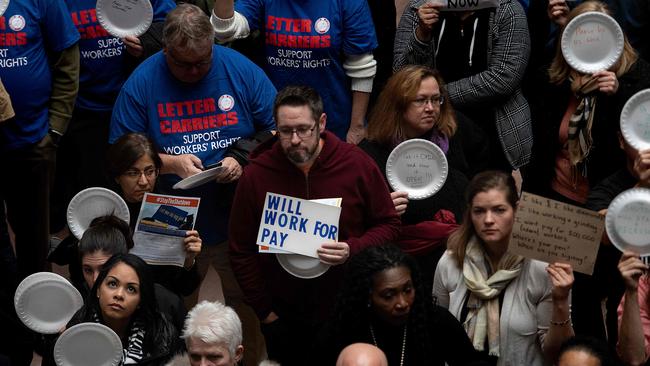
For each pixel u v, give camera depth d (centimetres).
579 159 1555
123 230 1355
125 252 1322
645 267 1249
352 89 1744
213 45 1541
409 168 1453
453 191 1488
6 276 1625
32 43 1650
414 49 1712
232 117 1554
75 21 1694
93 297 1268
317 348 1216
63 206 1798
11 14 1630
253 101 1564
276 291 1409
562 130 1576
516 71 1666
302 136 1332
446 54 1700
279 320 1423
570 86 1556
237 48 1742
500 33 1670
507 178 1270
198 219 1563
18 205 1725
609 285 1409
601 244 1395
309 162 1369
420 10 1683
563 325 1238
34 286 1320
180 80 1534
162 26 1703
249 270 1403
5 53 1634
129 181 1436
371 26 1725
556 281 1229
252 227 1397
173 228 1391
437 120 1521
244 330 1638
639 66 1546
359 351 1056
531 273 1262
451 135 1527
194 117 1545
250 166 1392
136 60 1717
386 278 1171
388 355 1198
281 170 1377
